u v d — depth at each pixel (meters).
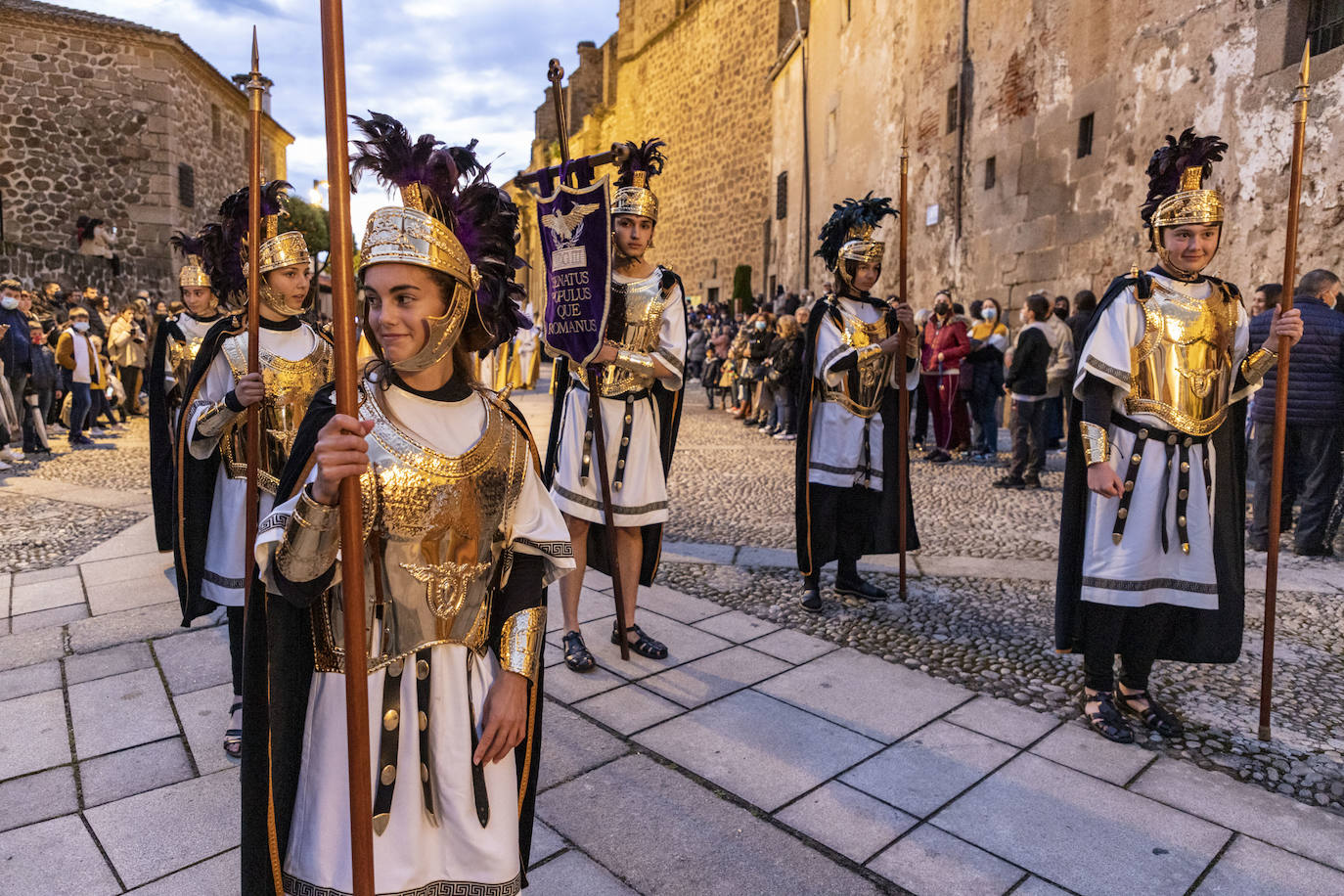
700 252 25.36
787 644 3.82
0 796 2.56
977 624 4.07
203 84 20.52
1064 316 8.86
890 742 2.92
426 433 1.36
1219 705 3.21
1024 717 3.11
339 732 1.35
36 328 9.40
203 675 3.45
